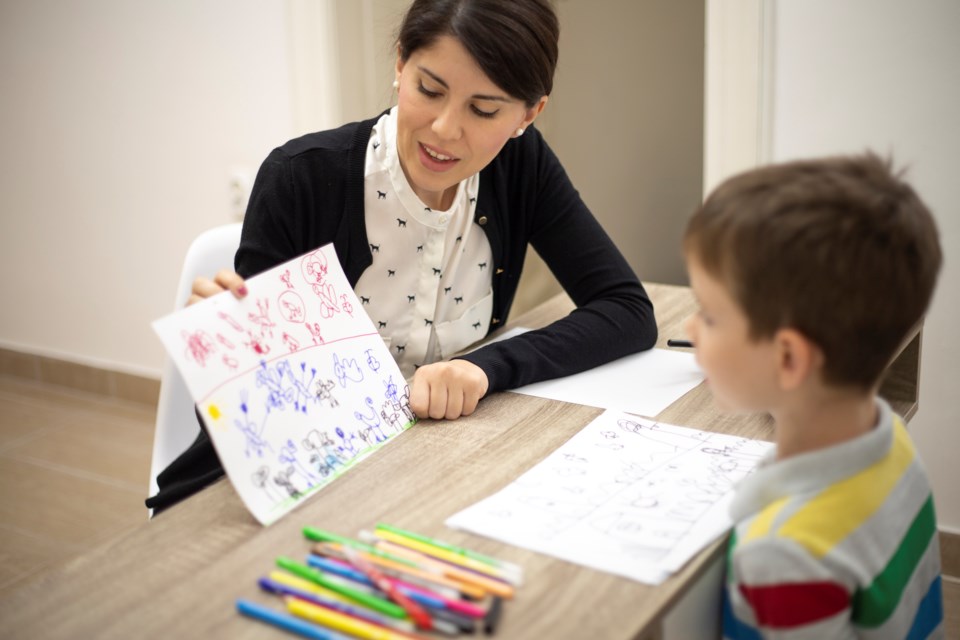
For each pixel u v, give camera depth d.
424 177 1.17
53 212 2.89
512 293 1.45
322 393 0.95
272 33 2.35
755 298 0.67
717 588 0.81
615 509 0.83
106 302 2.88
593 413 1.06
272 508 0.84
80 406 2.89
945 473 1.94
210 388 0.85
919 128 1.78
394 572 0.72
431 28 1.05
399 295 1.32
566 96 2.90
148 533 0.82
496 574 0.72
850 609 0.69
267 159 1.26
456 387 1.05
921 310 0.70
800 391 0.70
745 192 0.68
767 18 1.83
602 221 2.99
